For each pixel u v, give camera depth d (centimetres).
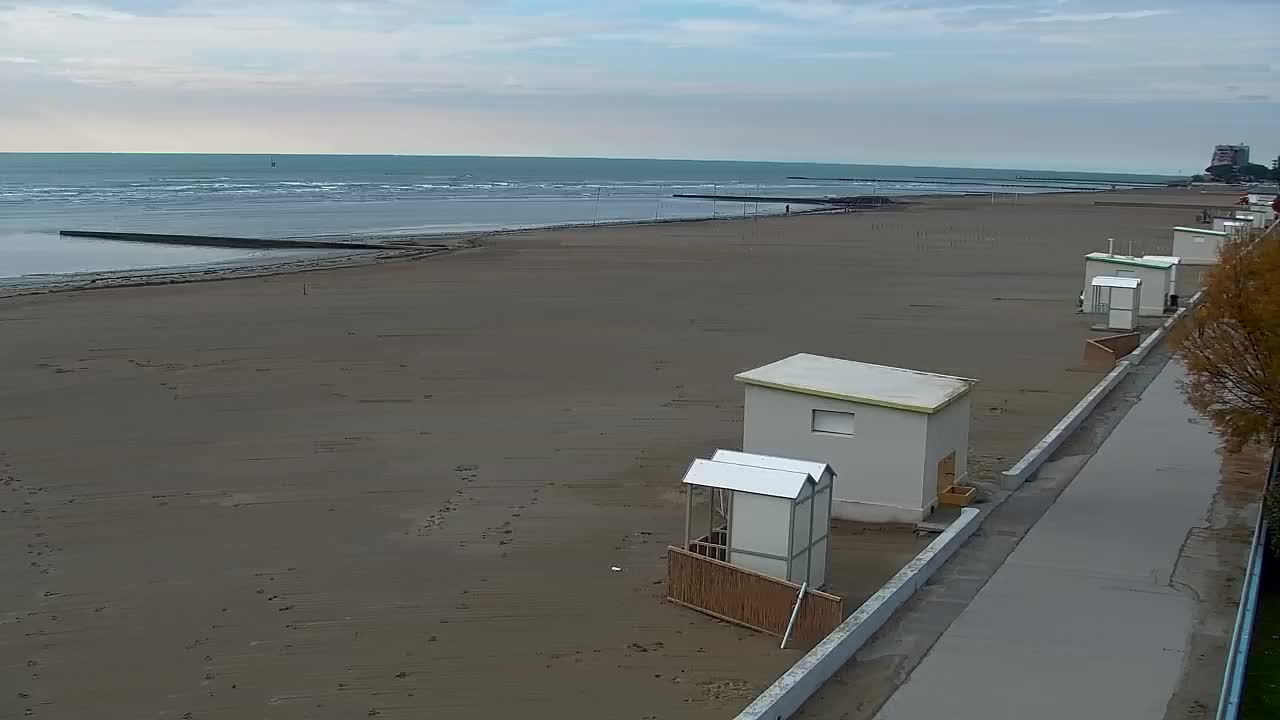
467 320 4062
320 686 1272
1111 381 2911
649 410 2680
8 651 1362
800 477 1467
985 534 1733
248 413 2619
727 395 2853
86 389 2855
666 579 1608
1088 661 1274
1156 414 2605
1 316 4006
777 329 3944
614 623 1450
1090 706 1164
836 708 1163
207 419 2558
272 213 11294
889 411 1792
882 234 8806
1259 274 1794
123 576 1611
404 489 2042
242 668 1316
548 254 6725
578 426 2517
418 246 7206
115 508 1923
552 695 1249
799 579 1476
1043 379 3077
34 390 2839
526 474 2144
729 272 5853
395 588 1566
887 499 1814
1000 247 7681
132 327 3806
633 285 5200
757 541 1459
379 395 2822
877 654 1294
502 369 3170
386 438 2400
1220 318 1822
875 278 5647
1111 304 3916
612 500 1986
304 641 1391
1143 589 1498
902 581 1460
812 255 6925
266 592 1552
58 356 3288
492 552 1716
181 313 4138
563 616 1472
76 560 1675
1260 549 1548
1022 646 1316
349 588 1566
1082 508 1870
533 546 1744
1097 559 1617
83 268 5975
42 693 1256
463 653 1358
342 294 4728
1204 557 1625
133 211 11288
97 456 2248
